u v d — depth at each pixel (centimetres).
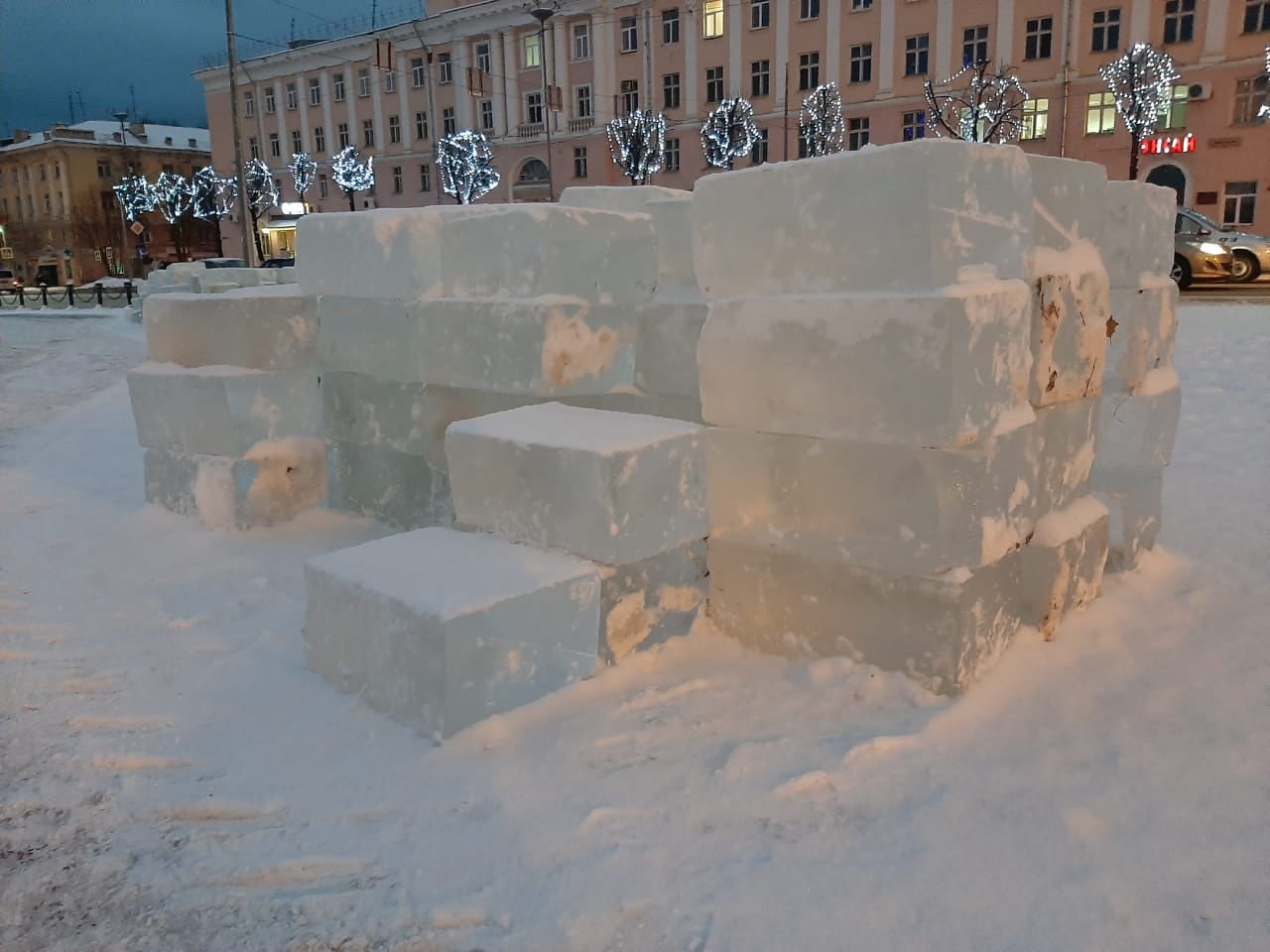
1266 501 508
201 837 245
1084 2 2995
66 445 771
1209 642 333
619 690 306
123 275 6862
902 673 301
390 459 486
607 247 401
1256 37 2781
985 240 290
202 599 411
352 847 238
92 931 215
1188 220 1766
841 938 202
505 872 226
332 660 316
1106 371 397
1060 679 308
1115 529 404
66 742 292
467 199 3919
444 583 294
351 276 479
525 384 396
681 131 3844
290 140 5181
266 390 499
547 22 4069
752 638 337
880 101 3391
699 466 335
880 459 292
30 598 418
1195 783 250
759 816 241
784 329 306
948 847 228
